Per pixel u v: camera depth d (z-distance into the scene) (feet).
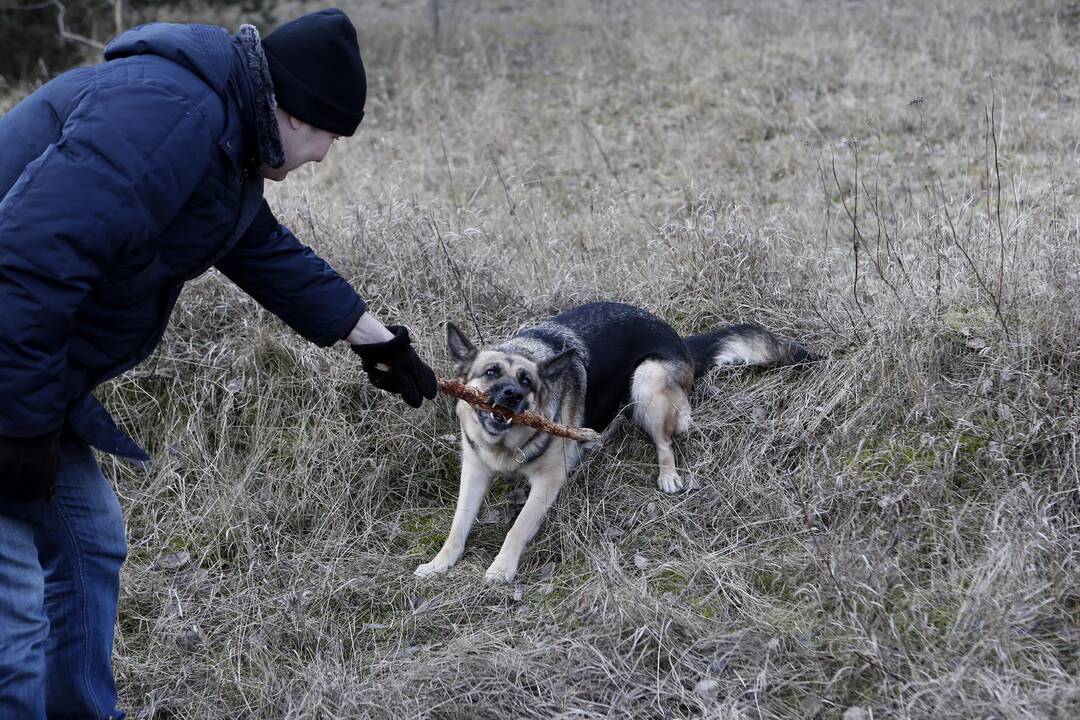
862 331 14.67
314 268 9.43
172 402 14.88
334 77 8.09
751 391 14.56
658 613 10.62
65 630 9.05
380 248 16.96
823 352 14.71
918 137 25.48
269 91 7.89
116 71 7.30
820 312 15.60
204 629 11.71
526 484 14.24
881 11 36.99
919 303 14.19
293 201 18.52
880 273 14.97
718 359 15.02
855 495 12.02
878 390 13.16
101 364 8.10
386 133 29.35
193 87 7.39
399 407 14.65
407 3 46.88
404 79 34.32
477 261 16.93
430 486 14.26
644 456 14.28
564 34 40.14
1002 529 10.75
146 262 7.70
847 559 10.67
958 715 8.81
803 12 38.27
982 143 24.07
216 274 16.02
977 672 9.24
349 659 11.25
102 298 7.75
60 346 7.07
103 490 9.07
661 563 11.93
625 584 11.10
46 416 7.17
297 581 12.25
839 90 29.89
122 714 9.84
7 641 7.75
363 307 9.71
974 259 14.84
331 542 12.97
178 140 7.16
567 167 25.76
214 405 14.82
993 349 13.12
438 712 9.94
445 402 14.82
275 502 13.50
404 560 12.86
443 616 11.66
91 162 6.84
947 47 30.99
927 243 16.37
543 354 13.43
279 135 8.08
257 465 14.10
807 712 9.36
